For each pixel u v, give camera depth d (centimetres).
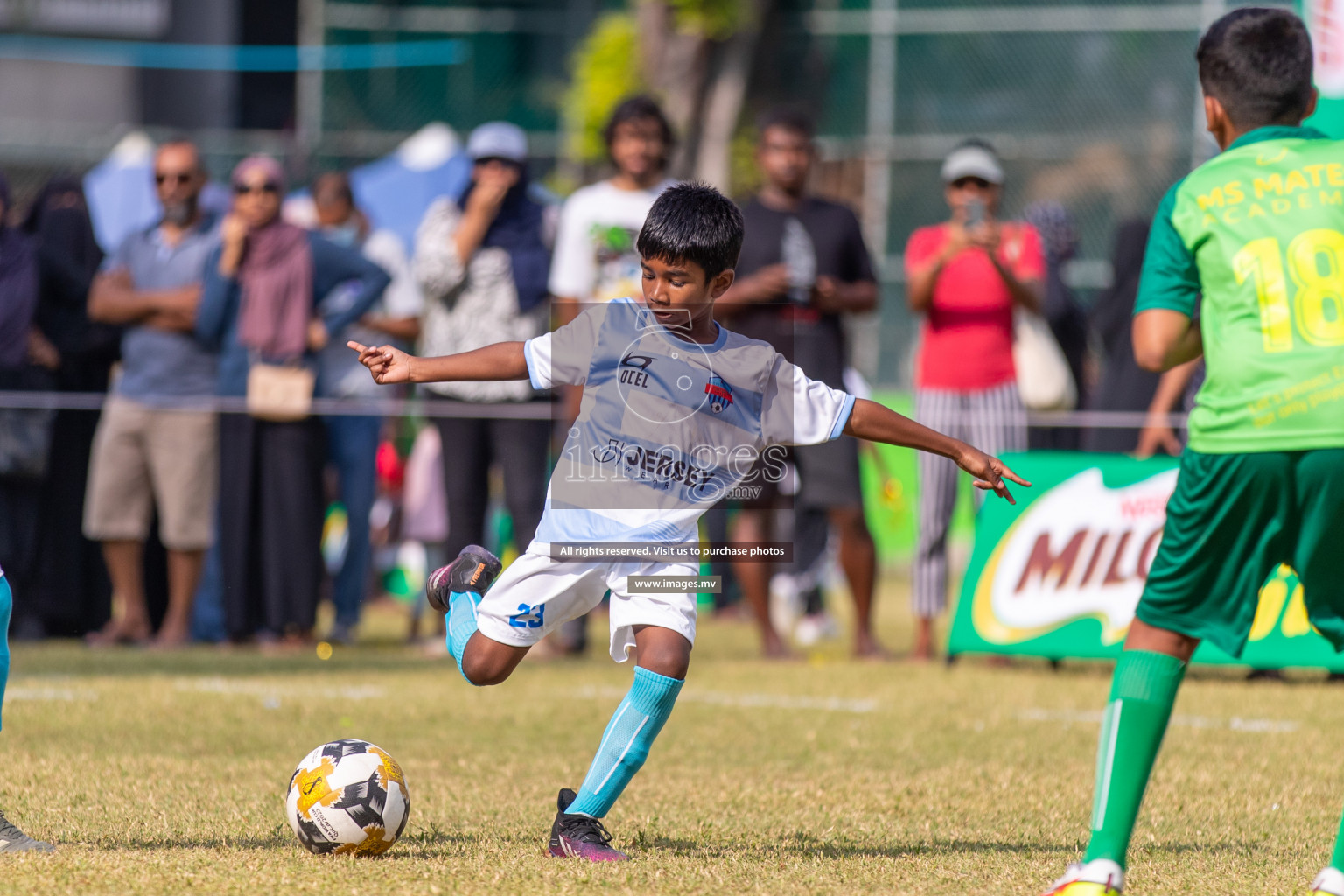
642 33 6344
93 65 6500
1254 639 2647
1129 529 2766
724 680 2627
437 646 3061
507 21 6538
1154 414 2848
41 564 3131
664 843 1339
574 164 6281
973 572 2861
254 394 2909
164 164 3025
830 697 2423
